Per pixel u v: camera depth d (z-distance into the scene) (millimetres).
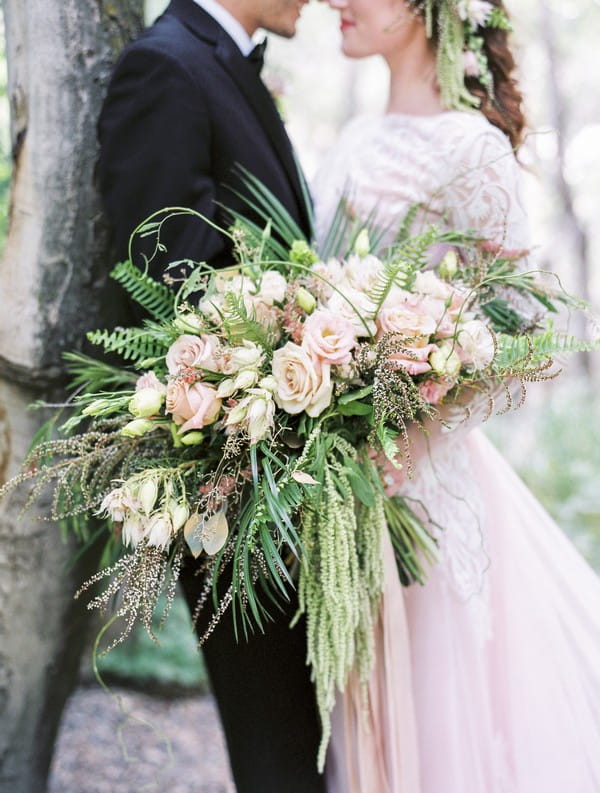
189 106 1577
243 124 1656
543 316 1578
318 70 9578
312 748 1528
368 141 1835
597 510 3807
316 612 1348
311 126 9781
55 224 1782
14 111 1781
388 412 1266
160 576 1232
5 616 1904
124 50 1657
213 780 2445
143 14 1870
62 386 1841
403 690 1524
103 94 1781
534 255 1645
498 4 1838
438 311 1340
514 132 1844
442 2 1721
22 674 1947
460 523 1646
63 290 1807
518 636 1662
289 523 1188
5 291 1811
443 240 1552
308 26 8992
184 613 3156
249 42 1785
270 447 1283
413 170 1685
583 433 4410
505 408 1363
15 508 1860
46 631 1951
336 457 1359
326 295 1390
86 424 1823
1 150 2367
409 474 1215
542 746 1595
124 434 1260
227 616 1499
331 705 1349
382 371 1267
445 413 1495
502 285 1526
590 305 1493
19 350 1802
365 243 1453
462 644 1623
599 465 4152
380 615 1563
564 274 8008
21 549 1884
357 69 9312
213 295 1364
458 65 1735
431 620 1631
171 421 1323
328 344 1255
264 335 1286
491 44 1815
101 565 1695
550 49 7559
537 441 4418
